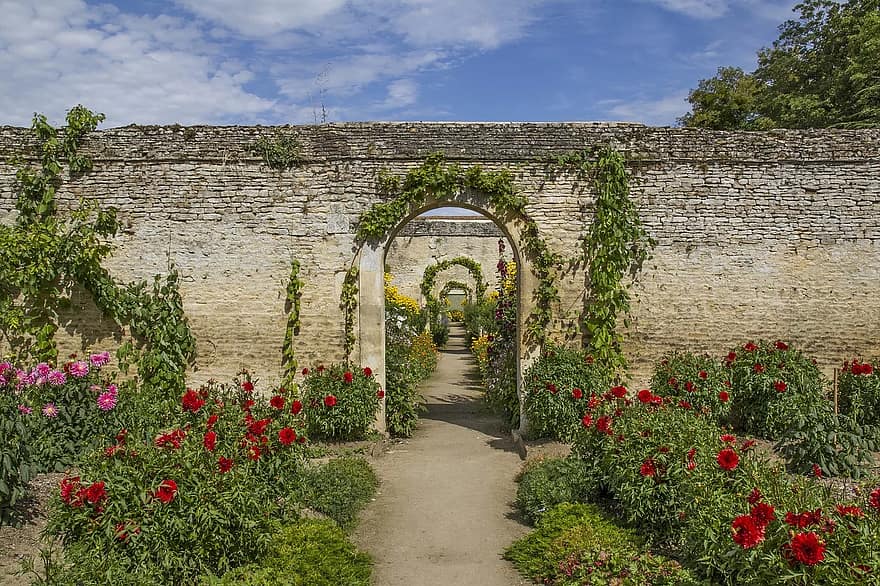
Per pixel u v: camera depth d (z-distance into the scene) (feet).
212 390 28.71
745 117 80.38
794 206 36.11
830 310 36.11
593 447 24.14
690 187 35.99
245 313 35.94
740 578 15.28
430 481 29.25
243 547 17.85
